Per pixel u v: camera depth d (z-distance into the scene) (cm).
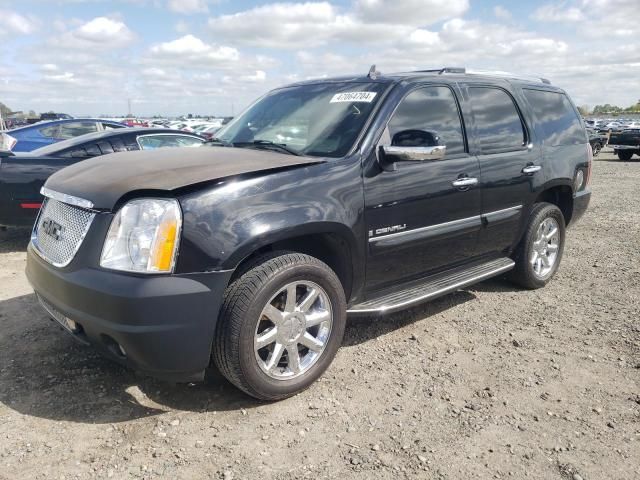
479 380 332
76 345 365
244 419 285
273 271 280
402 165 352
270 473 243
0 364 337
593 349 377
